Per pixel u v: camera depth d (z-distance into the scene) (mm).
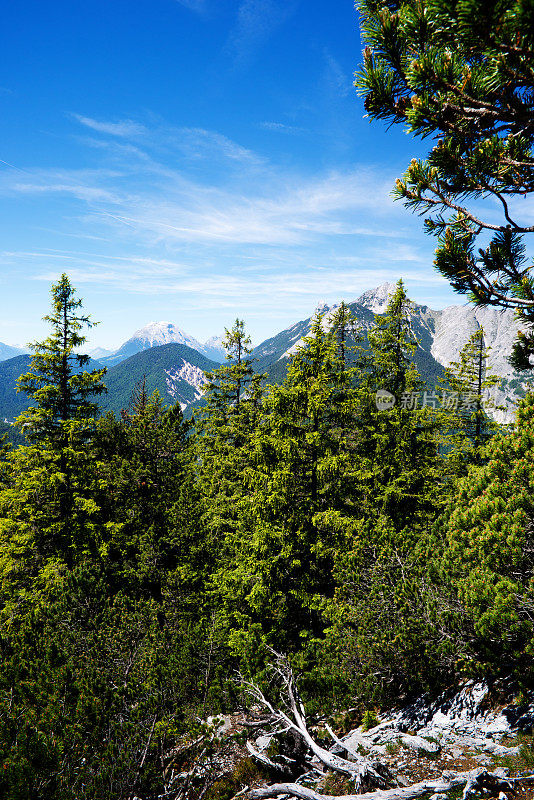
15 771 6863
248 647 13266
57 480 20078
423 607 9789
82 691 10406
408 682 9984
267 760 8586
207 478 27922
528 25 2068
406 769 7074
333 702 10258
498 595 7500
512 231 3254
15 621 16875
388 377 23922
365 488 20422
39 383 20578
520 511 8078
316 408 17312
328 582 16172
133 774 7766
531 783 5770
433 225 3570
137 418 29547
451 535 10055
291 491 17266
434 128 2945
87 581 15703
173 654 13289
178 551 20297
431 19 2438
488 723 7832
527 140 3018
